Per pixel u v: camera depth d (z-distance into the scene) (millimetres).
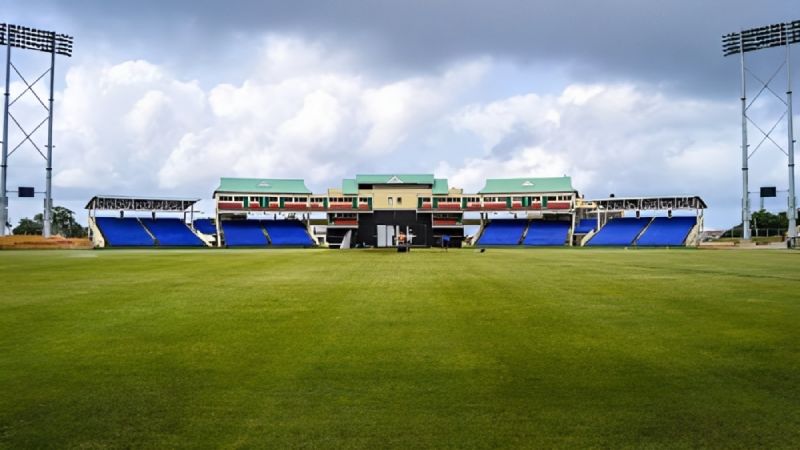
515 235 104375
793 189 76562
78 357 8852
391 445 5520
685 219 99188
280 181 109688
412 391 7109
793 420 6074
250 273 25375
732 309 13422
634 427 5918
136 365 8367
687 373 7812
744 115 80188
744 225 80875
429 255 47906
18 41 75125
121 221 99188
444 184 109688
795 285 19000
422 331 10844
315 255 48406
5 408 6551
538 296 16078
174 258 41719
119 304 14672
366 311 13344
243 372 7977
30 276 23547
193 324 11672
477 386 7301
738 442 5547
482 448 5445
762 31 78125
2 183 75062
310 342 9883
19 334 10641
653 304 14328
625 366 8203
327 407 6539
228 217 108875
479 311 13273
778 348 9242
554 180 108375
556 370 8016
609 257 43531
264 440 5645
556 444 5520
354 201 104125
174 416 6285
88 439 5691
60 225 148000
